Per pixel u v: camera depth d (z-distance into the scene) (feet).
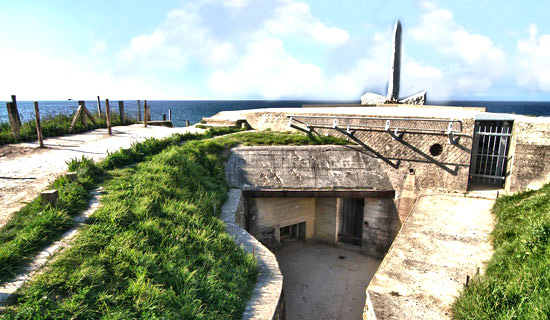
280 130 53.83
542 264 17.85
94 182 24.22
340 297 34.63
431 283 21.29
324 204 47.03
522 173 34.12
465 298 18.63
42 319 11.91
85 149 33.91
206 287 17.95
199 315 15.58
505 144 38.27
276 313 18.66
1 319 11.27
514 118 36.78
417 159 41.09
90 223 18.40
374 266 41.19
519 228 23.91
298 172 42.45
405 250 25.50
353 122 44.75
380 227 43.19
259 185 40.86
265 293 20.06
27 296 12.55
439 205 35.24
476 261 23.56
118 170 27.30
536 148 33.24
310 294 35.04
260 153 43.75
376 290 20.88
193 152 38.52
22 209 18.39
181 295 16.37
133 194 23.09
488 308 16.92
